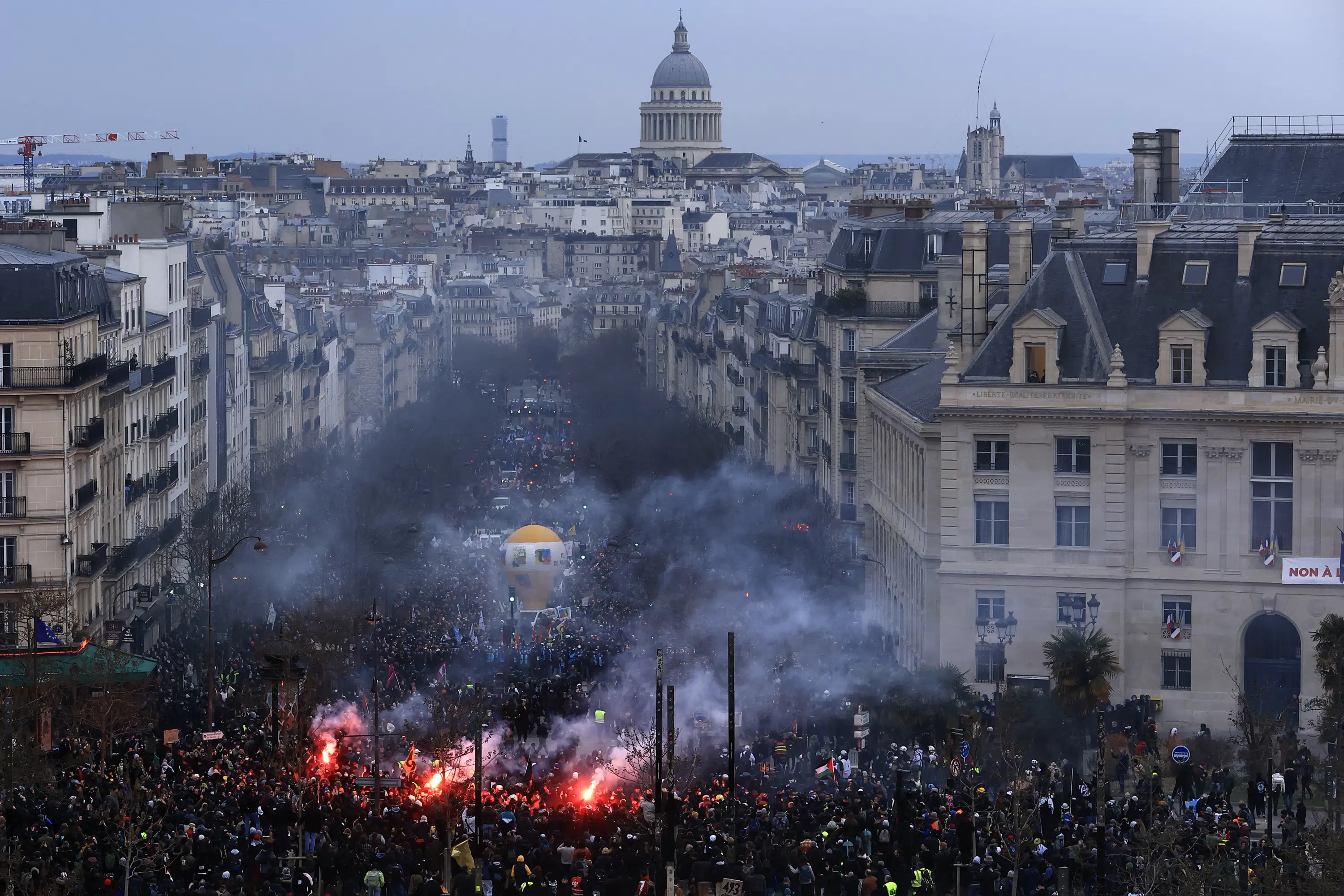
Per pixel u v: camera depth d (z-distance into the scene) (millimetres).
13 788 192125
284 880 171875
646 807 191250
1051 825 189000
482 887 169875
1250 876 169875
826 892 170375
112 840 172000
